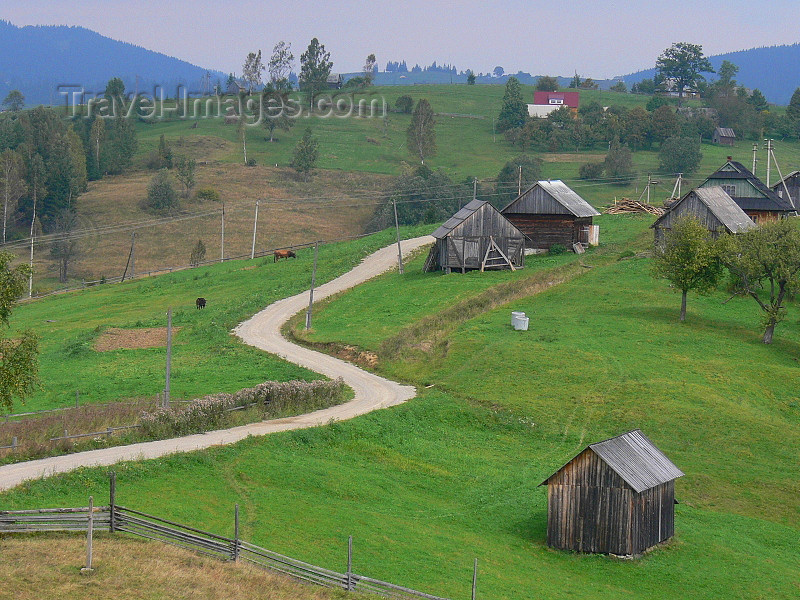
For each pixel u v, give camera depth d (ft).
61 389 215.51
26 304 374.63
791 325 263.90
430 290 297.74
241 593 102.47
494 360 226.99
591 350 233.76
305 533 127.95
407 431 185.26
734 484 172.65
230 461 151.94
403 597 109.19
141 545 112.06
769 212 366.22
